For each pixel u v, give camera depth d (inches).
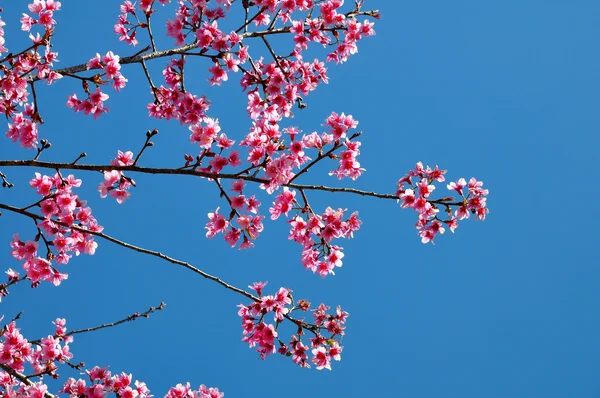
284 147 214.5
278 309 227.8
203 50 247.3
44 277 216.7
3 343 213.6
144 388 235.9
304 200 222.7
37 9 225.0
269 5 261.9
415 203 215.8
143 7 248.8
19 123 228.1
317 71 284.2
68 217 211.6
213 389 250.4
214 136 212.7
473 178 223.1
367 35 281.3
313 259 230.1
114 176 208.4
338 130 220.1
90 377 228.8
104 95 232.2
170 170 208.1
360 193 219.6
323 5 273.6
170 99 263.7
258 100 268.7
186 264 214.1
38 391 208.7
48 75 219.0
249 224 221.8
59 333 263.4
